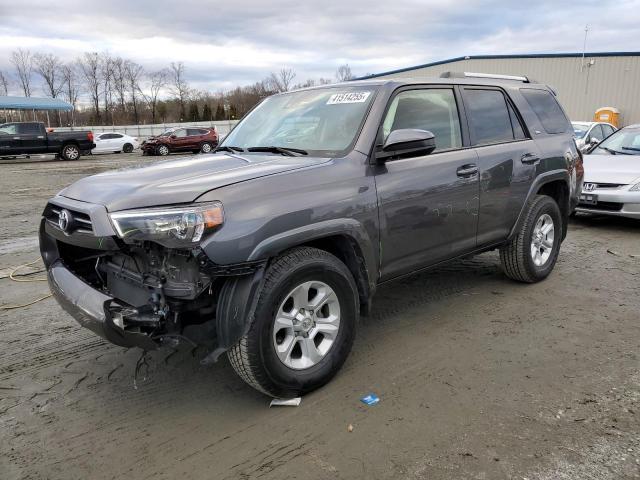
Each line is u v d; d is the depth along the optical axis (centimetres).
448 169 390
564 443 265
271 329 288
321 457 260
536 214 483
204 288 271
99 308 278
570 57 3008
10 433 287
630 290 495
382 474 246
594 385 321
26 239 761
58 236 316
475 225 422
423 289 503
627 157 814
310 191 304
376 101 362
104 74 7231
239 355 284
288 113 406
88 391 331
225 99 7588
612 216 828
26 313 463
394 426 283
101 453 269
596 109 2991
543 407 298
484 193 424
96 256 340
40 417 303
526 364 350
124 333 268
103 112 7356
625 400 303
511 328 409
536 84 537
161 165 344
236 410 305
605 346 375
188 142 3058
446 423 285
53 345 397
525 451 259
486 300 471
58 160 2578
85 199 296
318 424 288
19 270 594
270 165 318
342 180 321
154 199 270
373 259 340
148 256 294
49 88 7212
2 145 2388
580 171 548
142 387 334
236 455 264
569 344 379
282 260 293
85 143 2620
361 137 345
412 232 367
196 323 290
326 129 367
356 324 333
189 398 320
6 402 319
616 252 638
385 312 446
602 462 250
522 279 506
